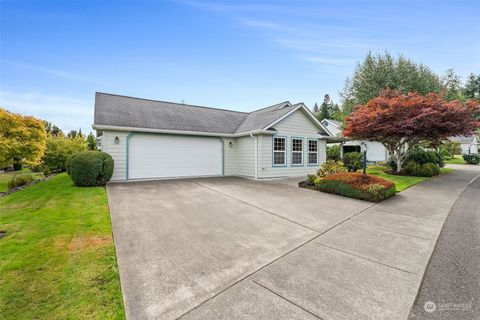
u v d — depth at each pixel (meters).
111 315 2.17
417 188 9.30
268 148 12.28
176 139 11.89
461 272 3.00
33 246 3.64
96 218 5.09
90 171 8.97
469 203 6.85
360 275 2.93
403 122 11.20
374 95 18.36
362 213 5.80
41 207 6.06
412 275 2.93
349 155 16.22
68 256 3.32
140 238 4.05
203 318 2.16
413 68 18.47
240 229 4.59
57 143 15.94
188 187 9.29
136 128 10.47
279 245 3.84
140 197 7.32
